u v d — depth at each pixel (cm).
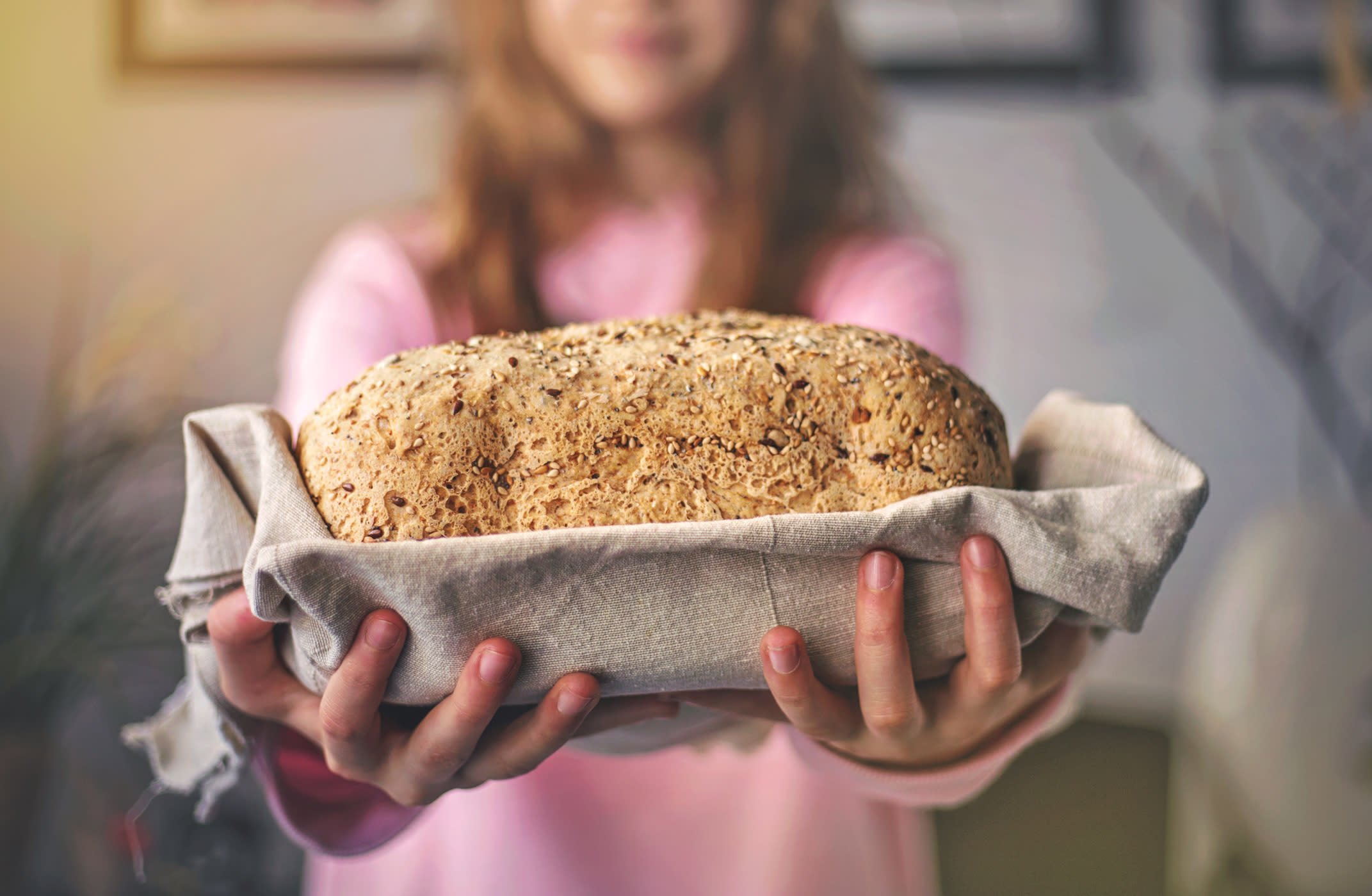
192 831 125
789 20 121
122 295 144
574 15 109
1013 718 60
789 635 48
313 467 48
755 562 47
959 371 52
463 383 48
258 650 52
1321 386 140
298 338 112
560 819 89
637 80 110
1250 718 108
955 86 142
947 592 49
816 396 49
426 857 92
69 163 144
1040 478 55
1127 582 48
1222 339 141
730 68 119
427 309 109
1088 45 141
